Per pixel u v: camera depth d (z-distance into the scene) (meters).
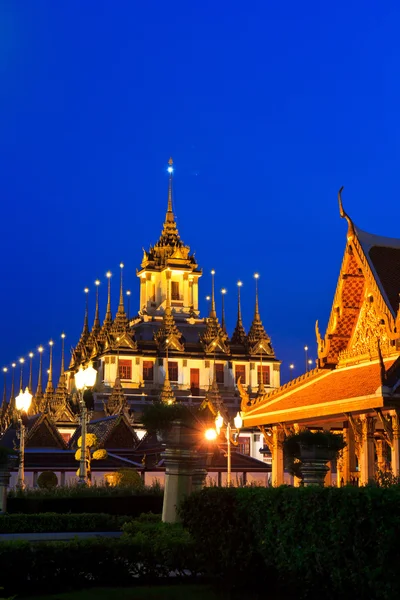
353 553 16.73
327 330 43.34
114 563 22.69
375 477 28.64
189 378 153.50
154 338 155.00
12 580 21.91
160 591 21.47
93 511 42.34
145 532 24.92
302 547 18.34
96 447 79.12
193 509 22.28
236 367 158.00
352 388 38.34
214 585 21.52
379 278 39.66
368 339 40.91
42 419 90.56
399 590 15.80
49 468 79.12
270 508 19.56
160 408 27.75
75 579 22.39
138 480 65.06
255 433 132.00
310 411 40.53
